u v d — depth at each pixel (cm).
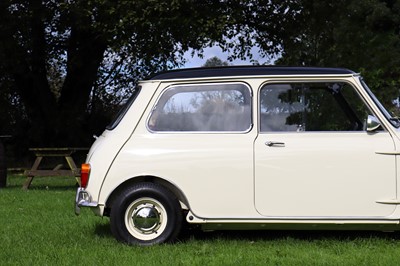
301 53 1823
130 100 584
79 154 1925
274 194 532
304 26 1764
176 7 1293
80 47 2061
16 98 2195
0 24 1658
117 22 1353
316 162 530
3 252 529
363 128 544
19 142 2191
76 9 1532
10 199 970
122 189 555
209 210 537
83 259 494
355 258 486
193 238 580
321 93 554
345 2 1761
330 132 543
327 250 526
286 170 532
